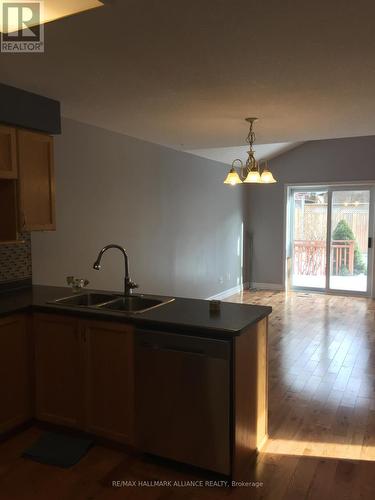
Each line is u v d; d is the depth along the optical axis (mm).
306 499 2182
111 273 4570
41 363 2832
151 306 2967
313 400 3363
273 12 1840
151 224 5250
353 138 7328
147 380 2443
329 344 4832
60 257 3910
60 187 3869
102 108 3500
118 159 4598
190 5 1774
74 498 2199
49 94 3092
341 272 7715
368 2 1750
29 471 2428
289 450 2639
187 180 6074
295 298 7438
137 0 1734
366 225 7438
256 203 8234
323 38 2113
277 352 4551
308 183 7730
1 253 3273
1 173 2816
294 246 8125
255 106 3408
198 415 2318
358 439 2770
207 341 2240
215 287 7078
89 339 2619
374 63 2457
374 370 4008
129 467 2469
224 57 2373
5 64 2475
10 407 2752
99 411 2635
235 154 6859
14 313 2729
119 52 2301
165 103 3340
